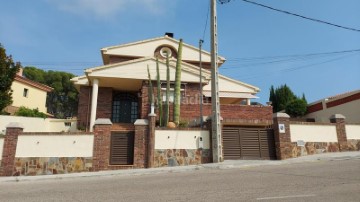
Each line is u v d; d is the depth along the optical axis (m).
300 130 16.22
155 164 14.41
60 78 57.50
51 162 13.98
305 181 8.56
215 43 15.47
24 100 33.53
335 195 6.73
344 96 25.22
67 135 14.34
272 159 15.44
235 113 19.73
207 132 15.31
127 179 10.94
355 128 17.38
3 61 20.52
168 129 14.96
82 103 23.56
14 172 13.71
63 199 7.56
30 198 7.89
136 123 14.70
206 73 22.20
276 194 7.04
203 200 6.73
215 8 15.80
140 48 26.34
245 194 7.17
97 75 20.70
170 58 22.95
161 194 7.64
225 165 13.26
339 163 12.30
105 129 14.48
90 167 14.01
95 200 7.28
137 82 22.23
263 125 19.78
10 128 14.13
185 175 11.12
